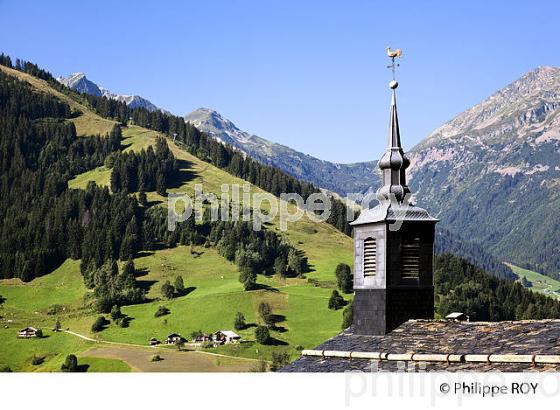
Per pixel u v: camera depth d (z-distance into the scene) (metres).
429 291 38.28
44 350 191.00
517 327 31.50
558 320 30.98
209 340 189.62
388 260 37.81
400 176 39.69
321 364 34.69
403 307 37.72
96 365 168.88
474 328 33.31
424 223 38.38
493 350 29.53
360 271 39.09
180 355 176.00
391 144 40.00
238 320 199.75
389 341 35.31
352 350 35.59
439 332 34.47
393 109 40.19
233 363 168.12
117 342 193.88
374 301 37.94
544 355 27.14
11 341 197.00
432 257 38.50
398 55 40.16
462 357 29.45
